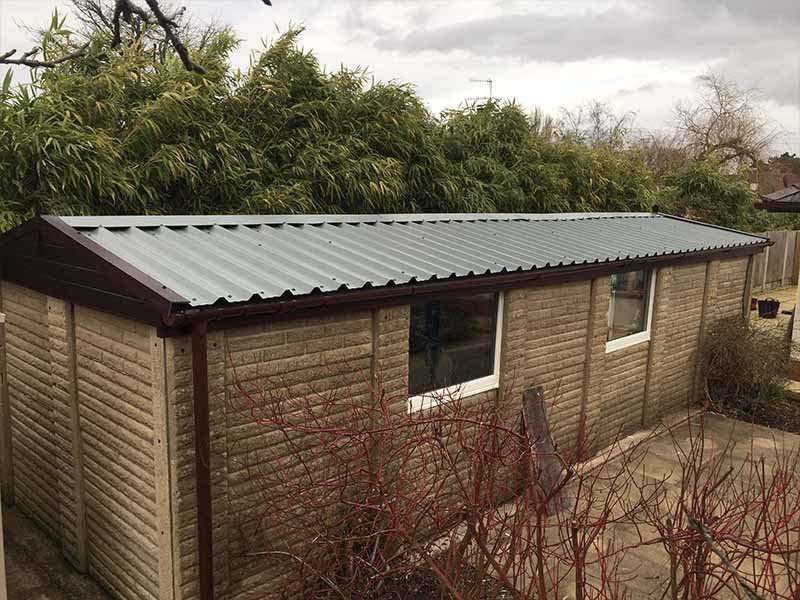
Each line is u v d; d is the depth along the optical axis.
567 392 5.89
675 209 14.95
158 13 2.54
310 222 5.18
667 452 6.33
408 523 3.04
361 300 3.78
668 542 3.10
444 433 4.34
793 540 4.36
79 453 3.98
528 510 3.00
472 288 4.52
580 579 2.53
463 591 2.88
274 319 3.41
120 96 6.33
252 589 3.57
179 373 3.11
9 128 5.04
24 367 4.50
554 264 5.20
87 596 3.88
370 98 8.41
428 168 8.80
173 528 3.19
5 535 4.50
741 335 7.81
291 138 7.48
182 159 6.21
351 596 3.21
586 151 12.08
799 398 7.91
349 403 3.95
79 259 3.53
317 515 3.48
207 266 3.55
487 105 11.00
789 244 17.17
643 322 7.04
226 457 3.36
